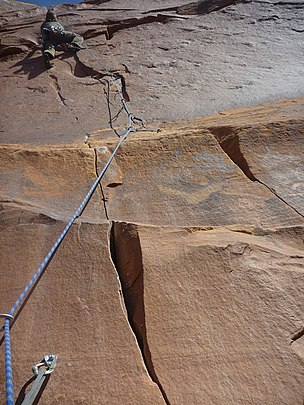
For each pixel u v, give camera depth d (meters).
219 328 1.80
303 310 1.85
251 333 1.77
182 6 8.15
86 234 2.28
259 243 2.21
